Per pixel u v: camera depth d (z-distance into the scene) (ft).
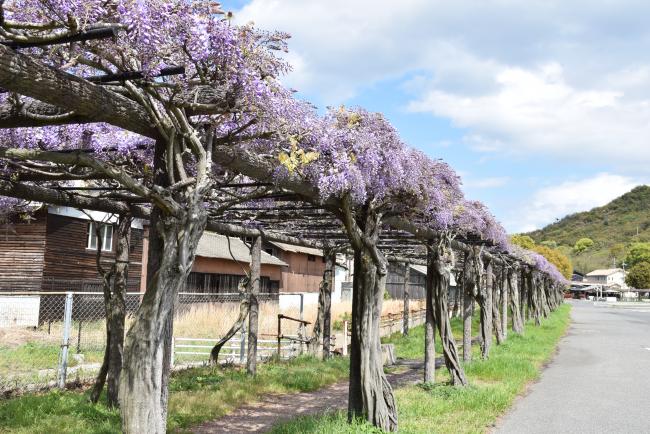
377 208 22.75
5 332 46.37
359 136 19.77
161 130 12.92
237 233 34.45
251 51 12.95
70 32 10.19
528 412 28.09
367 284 21.97
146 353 12.15
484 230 39.81
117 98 12.53
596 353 57.11
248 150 16.78
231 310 58.95
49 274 56.13
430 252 33.68
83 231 60.70
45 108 13.37
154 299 12.35
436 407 27.22
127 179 11.99
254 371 35.96
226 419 25.13
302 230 39.27
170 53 12.12
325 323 46.39
